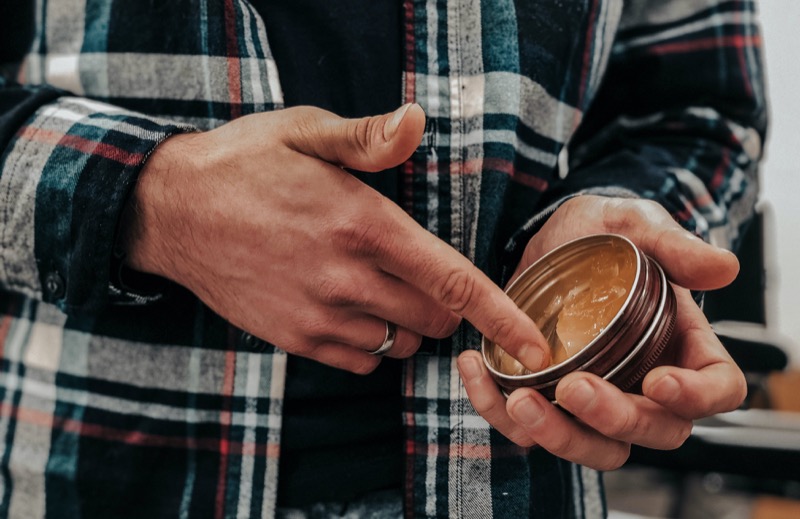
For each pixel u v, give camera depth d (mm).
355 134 524
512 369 625
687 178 831
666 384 504
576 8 759
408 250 573
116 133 642
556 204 713
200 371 739
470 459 703
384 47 711
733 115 919
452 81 707
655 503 1924
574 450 559
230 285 637
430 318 628
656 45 924
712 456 1452
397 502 729
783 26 2479
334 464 724
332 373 713
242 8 709
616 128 971
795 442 1410
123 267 685
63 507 765
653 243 607
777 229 2584
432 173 705
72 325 770
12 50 791
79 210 630
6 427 786
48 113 690
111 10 738
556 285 646
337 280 597
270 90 706
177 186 618
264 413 723
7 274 705
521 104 717
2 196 670
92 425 760
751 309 1618
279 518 730
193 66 714
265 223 594
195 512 733
